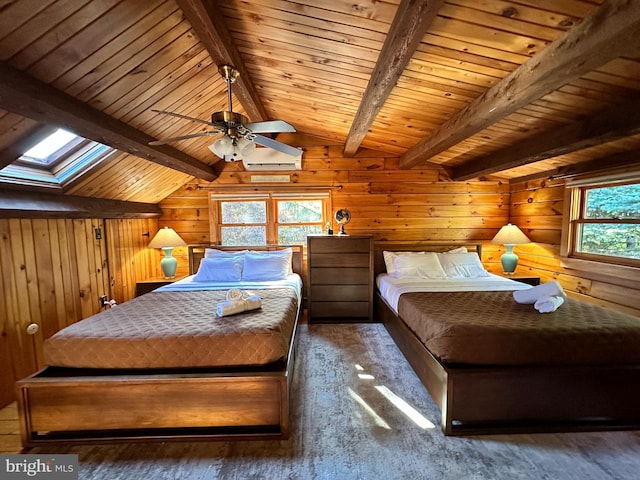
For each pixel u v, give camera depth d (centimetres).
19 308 241
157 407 180
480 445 175
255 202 443
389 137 356
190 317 221
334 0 152
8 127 177
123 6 145
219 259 377
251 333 189
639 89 178
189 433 183
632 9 109
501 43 159
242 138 222
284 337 197
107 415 179
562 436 182
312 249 388
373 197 436
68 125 190
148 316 225
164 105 239
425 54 180
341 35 182
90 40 152
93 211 310
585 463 162
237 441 181
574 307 239
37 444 178
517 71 177
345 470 159
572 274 336
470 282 345
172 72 209
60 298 282
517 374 180
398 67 173
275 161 419
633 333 189
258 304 240
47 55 147
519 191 422
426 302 265
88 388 177
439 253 408
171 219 441
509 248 406
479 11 140
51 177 256
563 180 347
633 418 187
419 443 177
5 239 230
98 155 262
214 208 438
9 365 231
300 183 433
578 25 134
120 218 369
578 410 184
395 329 312
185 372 183
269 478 155
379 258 427
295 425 193
